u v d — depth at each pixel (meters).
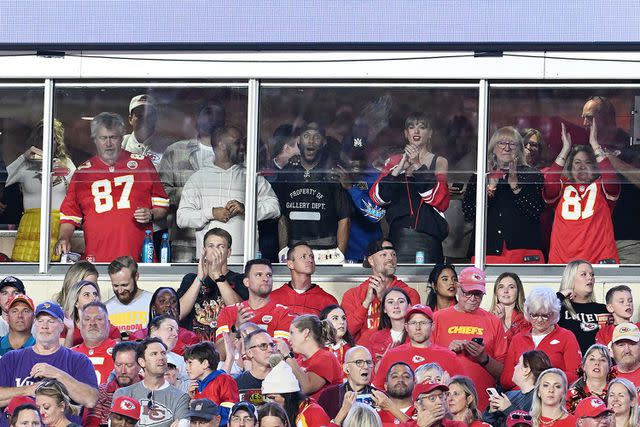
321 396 45.25
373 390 44.59
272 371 44.00
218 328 48.88
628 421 44.50
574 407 45.81
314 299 49.53
